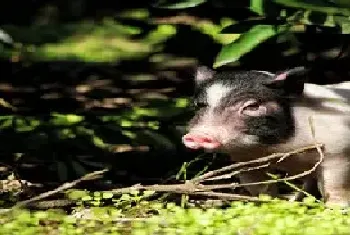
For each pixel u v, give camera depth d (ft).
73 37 68.90
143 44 57.82
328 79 44.96
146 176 39.93
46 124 42.86
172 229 26.78
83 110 48.78
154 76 55.11
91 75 58.03
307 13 38.01
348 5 38.29
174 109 44.27
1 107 48.67
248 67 44.01
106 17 71.87
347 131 32.58
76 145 40.65
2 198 34.22
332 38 43.83
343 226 26.81
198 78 33.58
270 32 35.99
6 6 77.66
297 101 32.86
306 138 32.58
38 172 38.83
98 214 29.71
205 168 35.63
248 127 32.40
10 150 40.40
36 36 68.90
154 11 54.44
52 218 28.45
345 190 32.91
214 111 32.55
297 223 26.61
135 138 41.47
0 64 58.13
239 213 28.43
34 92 53.98
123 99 52.08
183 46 51.49
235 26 37.47
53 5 80.02
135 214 30.63
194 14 48.29
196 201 33.17
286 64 43.75
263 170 33.91
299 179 34.81
